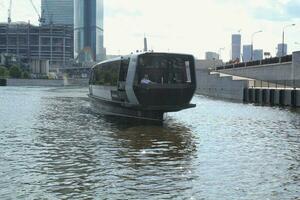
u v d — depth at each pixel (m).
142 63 33.69
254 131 31.33
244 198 13.84
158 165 18.75
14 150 22.08
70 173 17.03
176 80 34.22
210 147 23.80
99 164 18.81
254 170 17.89
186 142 25.58
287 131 31.33
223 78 88.50
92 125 33.94
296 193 14.44
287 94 59.97
